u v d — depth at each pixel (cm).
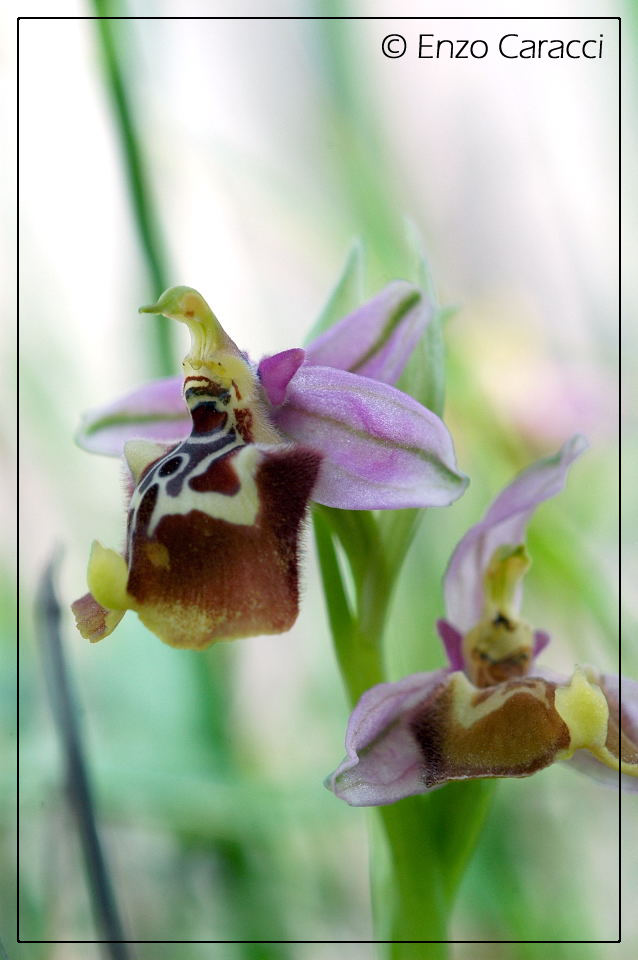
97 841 21
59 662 21
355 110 29
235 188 28
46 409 28
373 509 19
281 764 26
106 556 19
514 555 21
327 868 25
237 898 24
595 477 26
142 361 24
